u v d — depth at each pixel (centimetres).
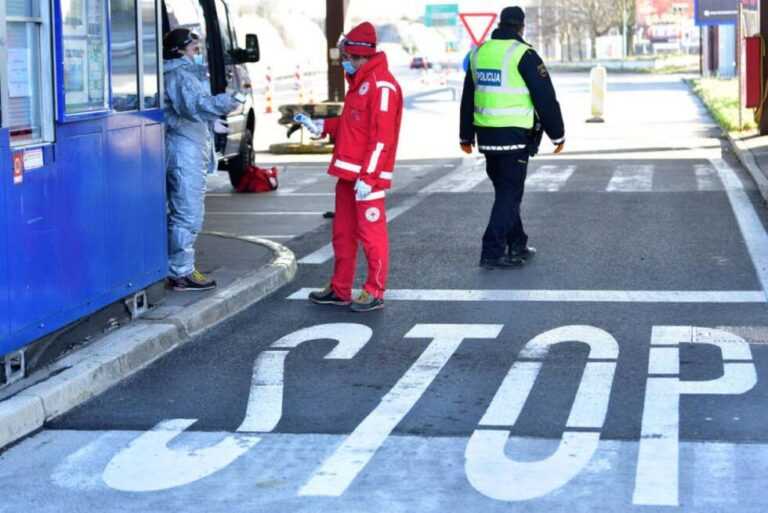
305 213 1894
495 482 700
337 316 1152
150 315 1089
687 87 5709
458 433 793
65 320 928
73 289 941
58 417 849
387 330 1090
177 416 848
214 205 2008
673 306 1155
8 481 723
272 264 1339
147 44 1085
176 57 1166
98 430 820
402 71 9444
